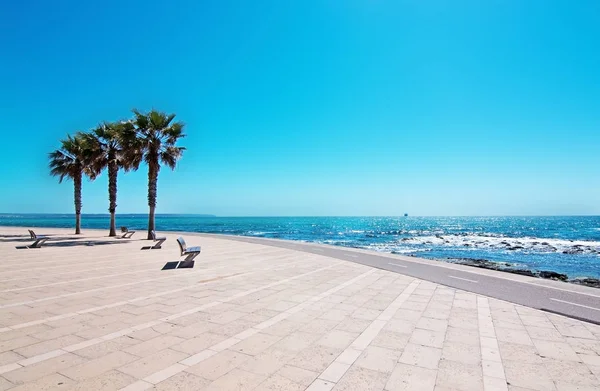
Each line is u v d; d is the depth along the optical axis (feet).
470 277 33.42
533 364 13.91
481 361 14.14
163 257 47.55
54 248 59.77
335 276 33.47
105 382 12.04
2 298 24.14
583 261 76.48
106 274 33.99
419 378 12.62
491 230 234.58
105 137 80.74
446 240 135.33
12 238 84.23
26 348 15.07
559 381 12.50
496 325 18.76
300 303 23.12
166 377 12.46
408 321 19.35
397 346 15.66
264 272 35.58
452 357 14.51
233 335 16.89
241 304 22.77
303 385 11.99
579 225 324.60
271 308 21.84
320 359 14.19
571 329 18.20
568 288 28.60
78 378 12.31
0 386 11.64
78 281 30.40
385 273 35.50
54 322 18.74
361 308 21.97
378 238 145.18
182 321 19.06
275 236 151.94
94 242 71.36
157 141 73.82
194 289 27.30
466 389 11.86
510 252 93.86
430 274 35.09
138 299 23.99
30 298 24.16
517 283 30.58
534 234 183.11
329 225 323.98
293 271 36.29
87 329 17.63
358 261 44.86
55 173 93.91
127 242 71.77
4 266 38.96
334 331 17.61
